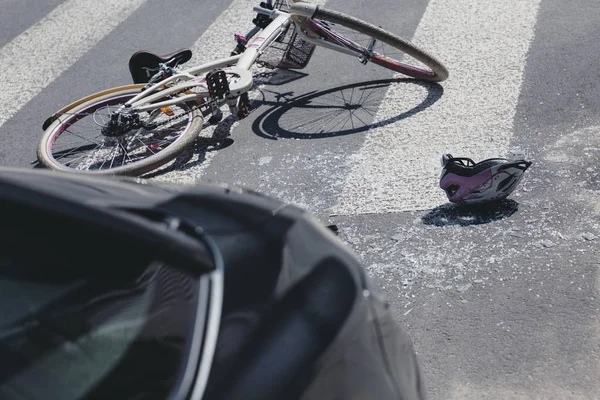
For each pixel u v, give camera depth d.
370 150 5.27
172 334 2.06
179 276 2.20
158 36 7.62
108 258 2.13
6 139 6.37
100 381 1.94
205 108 5.84
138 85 5.91
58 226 2.12
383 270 4.08
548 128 5.08
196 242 2.33
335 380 2.21
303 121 5.82
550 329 3.50
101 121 6.10
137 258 2.17
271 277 2.34
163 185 2.93
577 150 4.75
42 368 1.92
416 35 6.78
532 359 3.38
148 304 2.11
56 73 7.28
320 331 2.26
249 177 5.24
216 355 2.05
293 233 2.57
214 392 1.97
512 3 6.95
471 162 4.35
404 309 3.80
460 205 4.43
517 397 3.22
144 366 1.99
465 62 6.19
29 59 7.65
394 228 4.39
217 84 5.42
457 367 3.43
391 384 2.35
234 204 2.68
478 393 3.28
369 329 2.39
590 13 6.46
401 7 7.34
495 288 3.79
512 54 6.12
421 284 3.93
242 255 2.38
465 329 3.61
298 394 2.09
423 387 2.55
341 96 6.10
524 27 6.49
